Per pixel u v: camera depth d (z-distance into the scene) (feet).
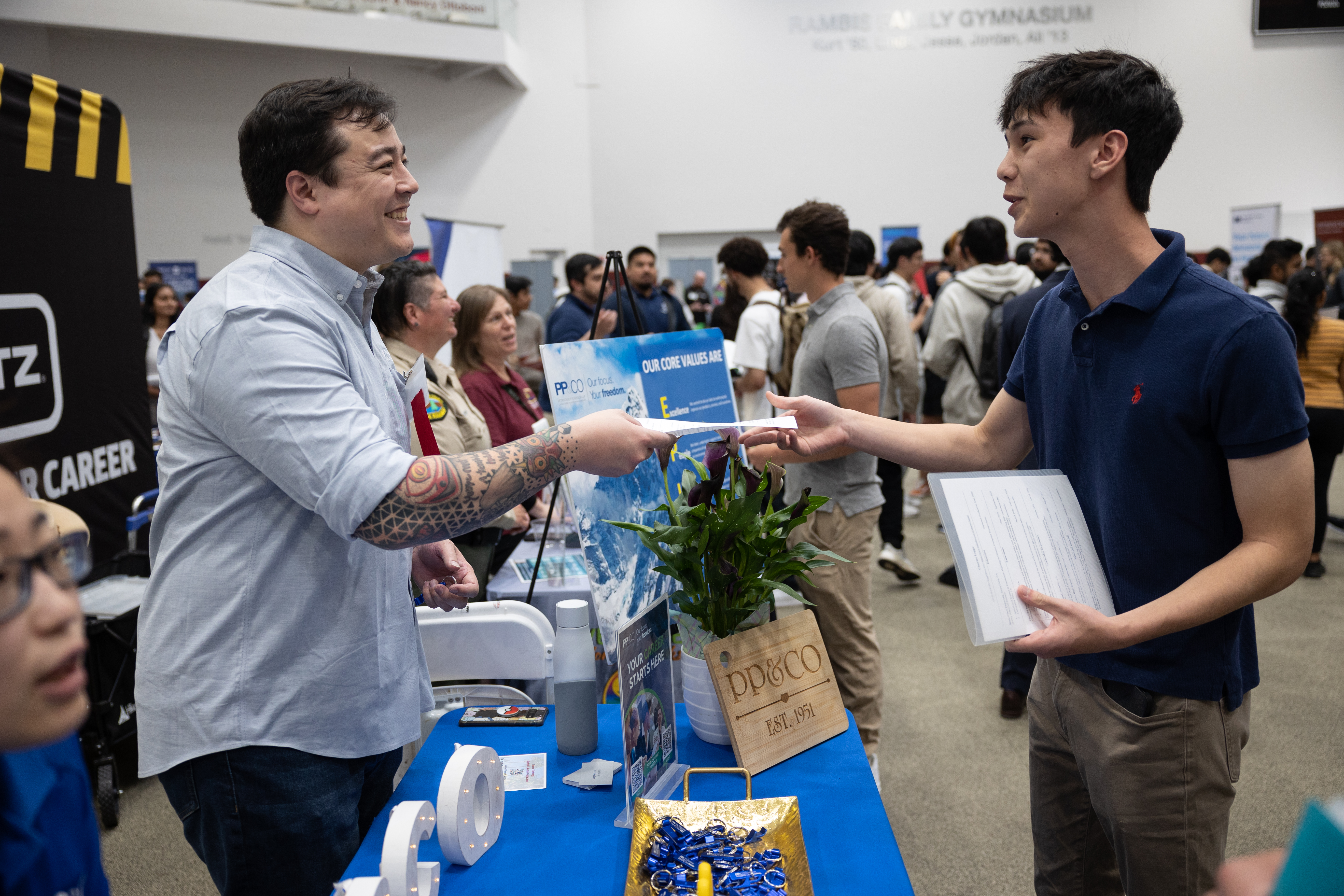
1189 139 37.60
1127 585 3.69
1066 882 4.47
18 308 8.39
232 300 3.34
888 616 12.56
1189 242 38.22
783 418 4.41
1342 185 37.68
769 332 11.19
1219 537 3.60
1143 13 36.86
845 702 7.56
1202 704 3.63
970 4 36.73
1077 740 3.97
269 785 3.55
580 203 37.06
